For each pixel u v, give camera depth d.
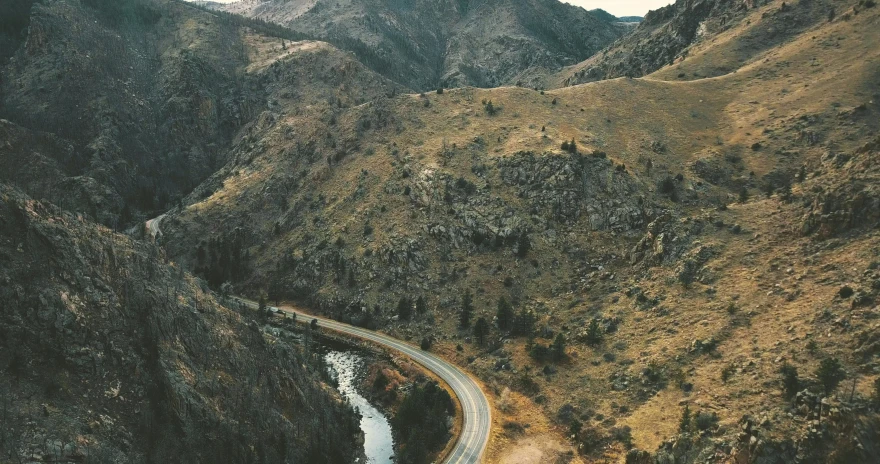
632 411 82.25
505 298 125.06
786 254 94.06
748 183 142.62
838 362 66.38
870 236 85.44
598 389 90.38
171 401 71.81
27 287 70.06
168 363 74.94
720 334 85.50
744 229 107.00
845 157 109.38
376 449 89.50
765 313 84.56
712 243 106.62
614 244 131.12
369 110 198.62
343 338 128.00
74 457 60.66
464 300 123.50
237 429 75.88
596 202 139.25
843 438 58.12
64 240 77.56
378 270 140.50
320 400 92.88
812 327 75.50
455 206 146.38
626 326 101.62
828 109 157.25
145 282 84.12
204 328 85.44
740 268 97.44
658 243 114.25
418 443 85.25
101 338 72.50
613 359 95.12
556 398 93.06
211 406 75.31
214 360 82.69
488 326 119.38
